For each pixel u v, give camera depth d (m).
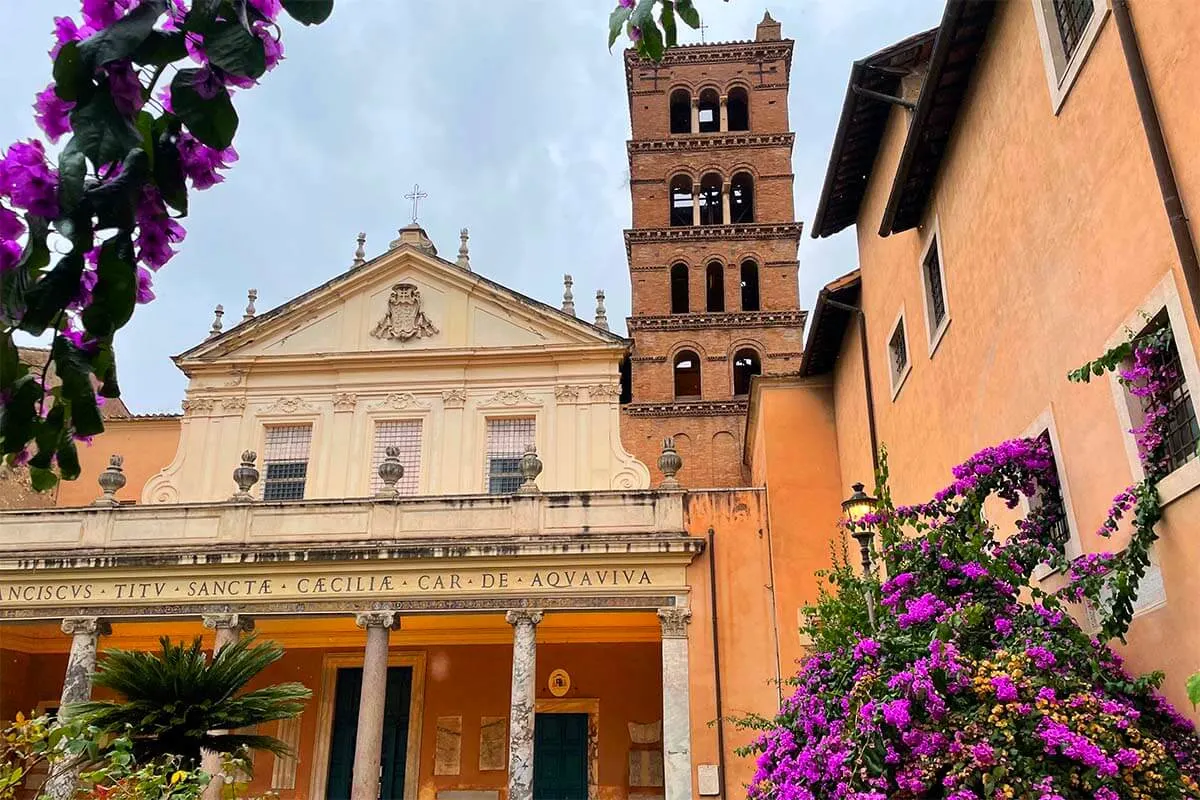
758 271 40.12
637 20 3.17
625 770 23.88
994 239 12.80
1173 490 8.59
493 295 26.34
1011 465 11.29
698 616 21.02
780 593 21.25
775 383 23.98
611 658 24.88
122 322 2.42
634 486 24.47
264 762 24.22
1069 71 10.36
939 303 15.73
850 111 17.45
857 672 10.02
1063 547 11.04
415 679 24.77
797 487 22.53
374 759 20.12
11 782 7.54
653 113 43.50
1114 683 8.95
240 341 26.30
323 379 26.02
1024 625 9.84
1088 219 10.05
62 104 2.37
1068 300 10.59
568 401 25.36
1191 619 8.44
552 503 21.95
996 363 12.83
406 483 24.97
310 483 25.03
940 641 9.41
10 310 2.29
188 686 12.77
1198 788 8.07
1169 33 8.46
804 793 9.55
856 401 21.02
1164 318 8.82
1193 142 8.12
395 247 26.67
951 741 8.63
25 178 2.20
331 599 21.38
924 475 16.28
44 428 2.57
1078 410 10.41
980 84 13.27
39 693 25.98
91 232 2.39
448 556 21.30
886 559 11.60
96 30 2.41
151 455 29.16
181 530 22.50
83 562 21.91
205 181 2.72
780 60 44.03
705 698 20.33
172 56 2.37
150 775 9.09
